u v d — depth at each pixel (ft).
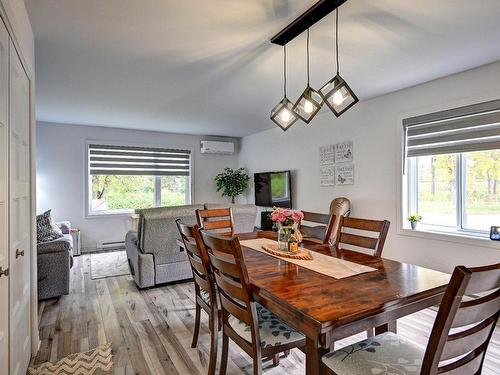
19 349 5.76
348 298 4.14
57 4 6.30
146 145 20.75
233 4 6.39
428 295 4.42
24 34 6.24
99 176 19.47
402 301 4.15
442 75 10.52
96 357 7.03
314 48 8.46
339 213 13.66
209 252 5.57
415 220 11.59
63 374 6.40
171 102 13.79
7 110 4.86
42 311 9.63
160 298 10.71
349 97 6.67
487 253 9.56
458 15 6.81
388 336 4.82
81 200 18.60
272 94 12.67
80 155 18.62
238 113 15.94
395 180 12.27
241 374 6.42
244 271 4.58
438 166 11.51
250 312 4.69
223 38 7.88
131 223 19.24
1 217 4.59
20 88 5.93
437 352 3.23
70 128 18.37
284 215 6.89
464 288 2.97
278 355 6.79
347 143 14.38
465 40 8.00
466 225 10.72
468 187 10.66
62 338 7.91
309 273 5.26
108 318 9.12
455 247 10.37
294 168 17.94
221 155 23.61
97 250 18.84
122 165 19.95
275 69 9.97
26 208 6.49
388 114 12.53
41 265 10.36
